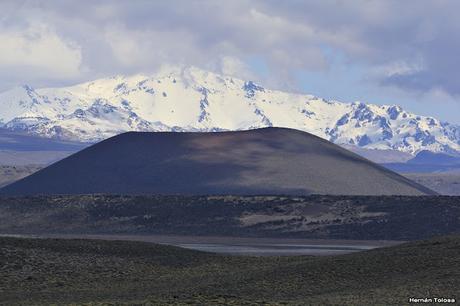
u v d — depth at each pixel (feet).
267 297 625.41
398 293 604.90
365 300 580.71
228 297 620.08
